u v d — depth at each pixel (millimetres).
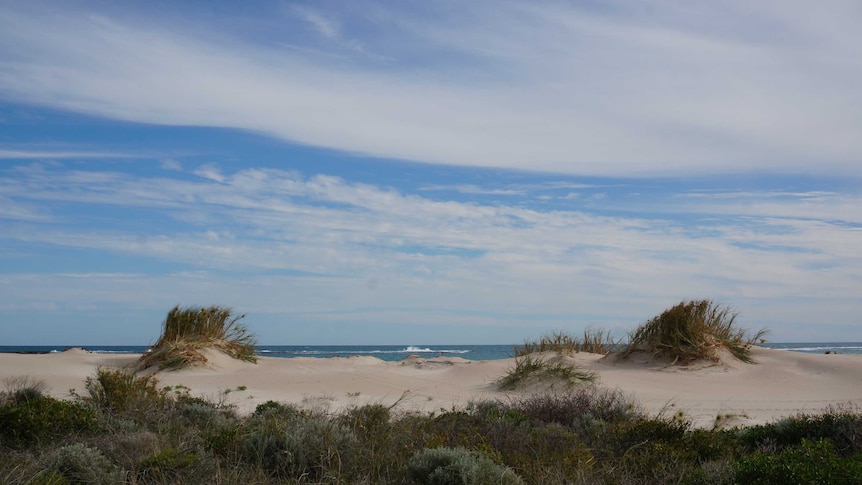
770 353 20188
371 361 23203
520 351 22203
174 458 7023
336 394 15125
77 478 6578
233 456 7609
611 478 7180
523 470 7324
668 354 19000
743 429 9977
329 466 7258
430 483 6758
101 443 7750
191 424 9570
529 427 9523
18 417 8422
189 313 20875
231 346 21281
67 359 20672
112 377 11195
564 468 7262
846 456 7926
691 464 7590
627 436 8805
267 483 6820
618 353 19844
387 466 7316
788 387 16125
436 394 15453
